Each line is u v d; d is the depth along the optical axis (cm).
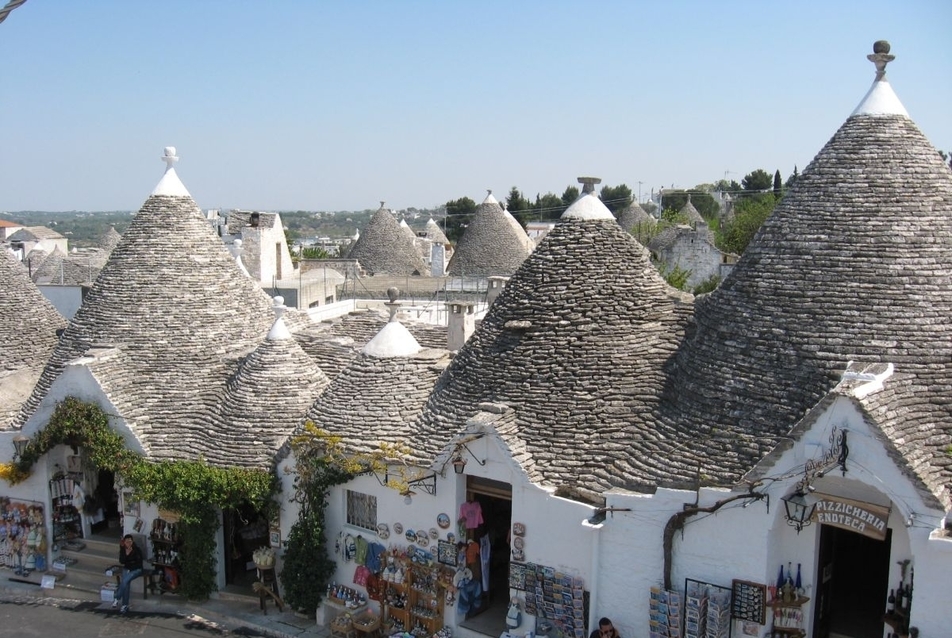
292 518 2142
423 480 1914
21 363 2773
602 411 1784
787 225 1672
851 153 1653
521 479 1762
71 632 2103
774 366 1583
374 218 5619
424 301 4375
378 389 2069
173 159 2577
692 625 1567
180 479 2148
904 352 1498
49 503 2394
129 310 2412
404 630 1959
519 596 1811
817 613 1559
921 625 1370
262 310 2652
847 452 1401
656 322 1889
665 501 1591
